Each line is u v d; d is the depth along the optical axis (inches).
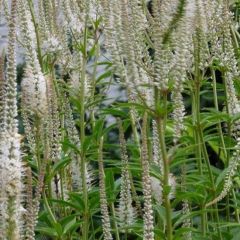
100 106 421.1
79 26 326.0
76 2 326.3
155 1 225.6
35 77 248.7
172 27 220.8
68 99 314.7
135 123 314.5
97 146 296.0
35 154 271.7
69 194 275.9
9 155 169.5
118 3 232.7
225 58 317.4
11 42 177.6
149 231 200.8
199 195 239.9
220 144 320.8
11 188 167.2
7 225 166.6
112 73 324.2
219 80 480.1
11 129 173.8
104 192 247.1
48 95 251.0
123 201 277.1
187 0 219.1
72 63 322.0
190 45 268.5
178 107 231.8
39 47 311.3
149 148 287.4
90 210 273.7
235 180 316.5
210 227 330.6
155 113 223.0
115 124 298.2
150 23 249.4
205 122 286.7
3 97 175.2
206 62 289.6
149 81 236.8
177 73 221.3
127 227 240.7
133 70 226.5
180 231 223.1
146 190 200.8
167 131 308.2
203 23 262.7
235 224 268.4
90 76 368.2
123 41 227.5
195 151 311.7
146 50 246.7
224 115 276.2
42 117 252.2
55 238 264.8
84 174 280.1
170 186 220.5
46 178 258.7
